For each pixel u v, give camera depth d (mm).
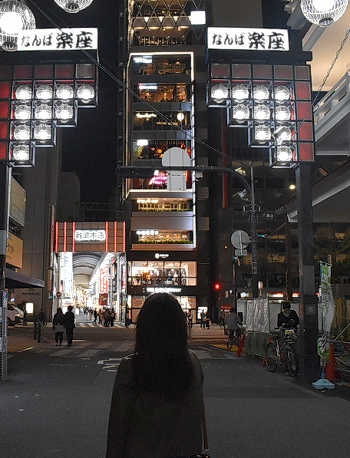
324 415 8383
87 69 13203
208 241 60438
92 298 111625
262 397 10000
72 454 6164
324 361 11391
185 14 58500
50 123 13062
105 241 56938
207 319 42469
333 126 16125
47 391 10555
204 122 55688
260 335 16672
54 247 57594
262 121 13086
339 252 32281
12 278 21516
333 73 19391
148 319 2520
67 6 7055
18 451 6289
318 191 20344
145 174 18562
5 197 12719
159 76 55281
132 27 57938
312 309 12227
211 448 6441
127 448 2387
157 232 54219
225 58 13164
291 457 6086
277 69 13219
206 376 13016
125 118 59375
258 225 61812
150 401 2398
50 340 27453
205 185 55094
